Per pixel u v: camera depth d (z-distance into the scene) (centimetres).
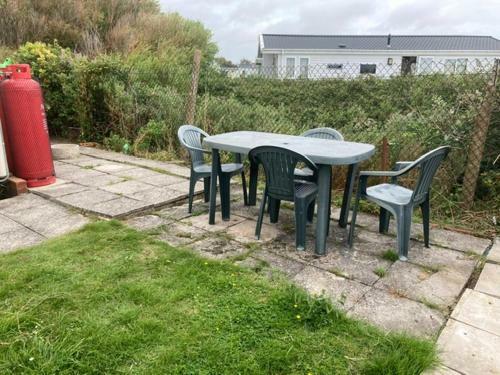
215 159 339
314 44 2273
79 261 263
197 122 603
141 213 371
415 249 304
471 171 375
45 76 721
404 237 282
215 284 238
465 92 415
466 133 397
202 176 367
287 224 353
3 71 416
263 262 275
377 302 228
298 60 2148
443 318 214
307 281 250
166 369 168
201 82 880
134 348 180
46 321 197
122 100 676
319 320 204
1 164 411
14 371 165
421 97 543
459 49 2117
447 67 539
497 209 378
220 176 351
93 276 242
